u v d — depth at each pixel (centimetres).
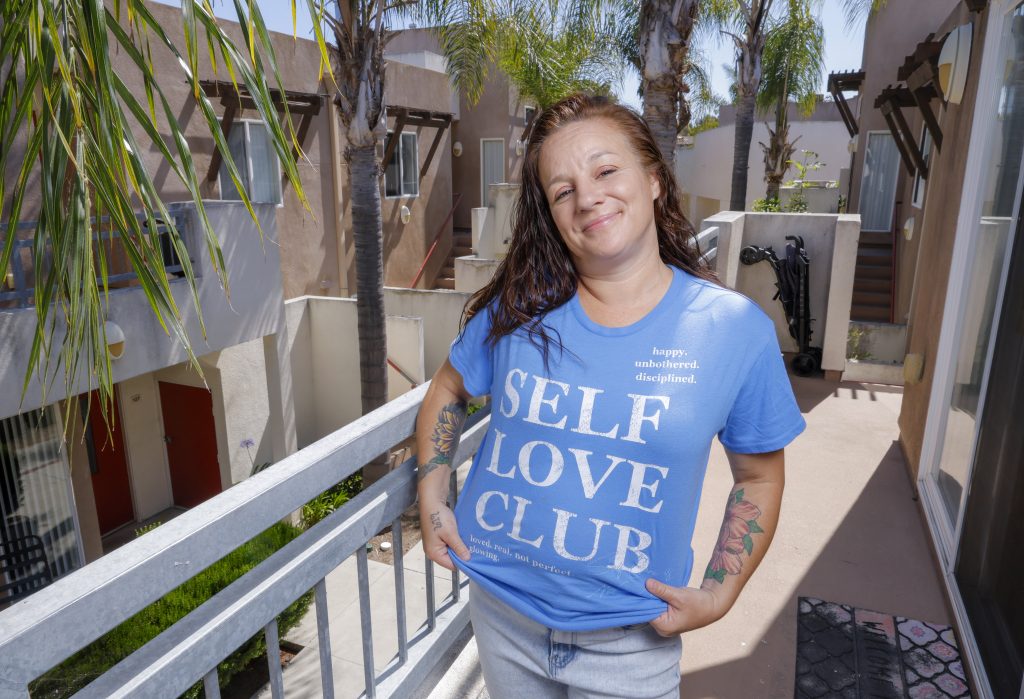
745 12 1496
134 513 1102
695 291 119
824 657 237
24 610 86
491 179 1933
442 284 1703
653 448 114
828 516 330
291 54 1152
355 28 784
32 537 768
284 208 1180
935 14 1308
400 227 1559
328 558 141
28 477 778
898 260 1316
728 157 2289
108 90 259
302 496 129
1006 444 222
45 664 86
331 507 907
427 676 188
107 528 1066
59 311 614
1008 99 279
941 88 369
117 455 1069
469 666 199
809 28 1545
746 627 252
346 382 1226
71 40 270
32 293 607
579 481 118
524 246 129
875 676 227
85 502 865
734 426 123
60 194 270
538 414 121
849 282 566
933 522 302
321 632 144
